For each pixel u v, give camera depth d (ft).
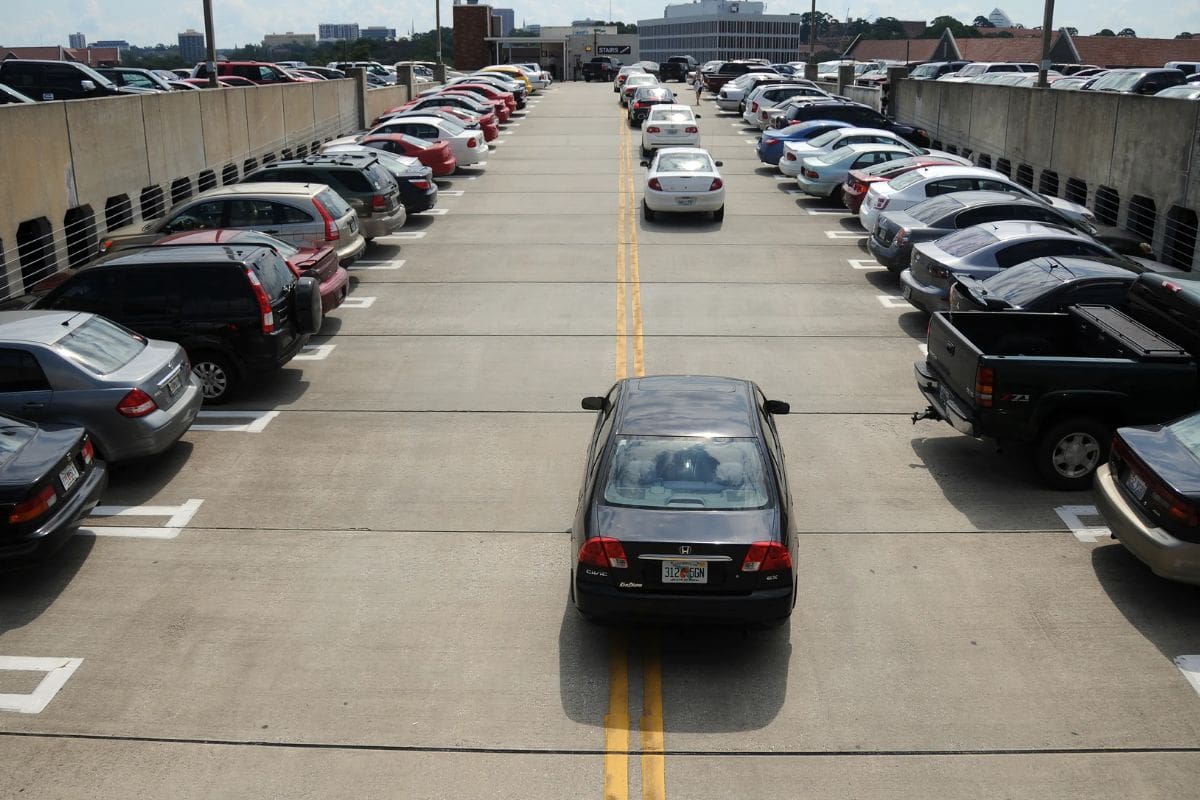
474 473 33.42
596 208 78.43
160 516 30.50
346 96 125.70
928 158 70.03
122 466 33.32
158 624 24.90
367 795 19.21
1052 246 44.91
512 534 29.32
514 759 20.15
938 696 22.08
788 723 21.20
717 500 22.90
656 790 19.27
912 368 43.57
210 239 41.57
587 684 22.52
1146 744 20.58
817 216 76.07
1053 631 24.52
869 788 19.35
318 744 20.61
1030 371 30.86
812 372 43.04
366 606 25.64
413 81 161.48
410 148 85.66
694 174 70.95
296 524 30.01
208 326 38.55
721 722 21.24
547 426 37.27
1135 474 26.00
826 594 26.14
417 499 31.58
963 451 35.14
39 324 32.83
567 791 19.27
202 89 78.02
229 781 19.58
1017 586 26.50
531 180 91.04
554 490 32.14
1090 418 31.30
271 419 38.11
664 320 50.31
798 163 84.94
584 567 22.31
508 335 48.14
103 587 26.61
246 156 88.33
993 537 29.12
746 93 150.51
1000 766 19.95
